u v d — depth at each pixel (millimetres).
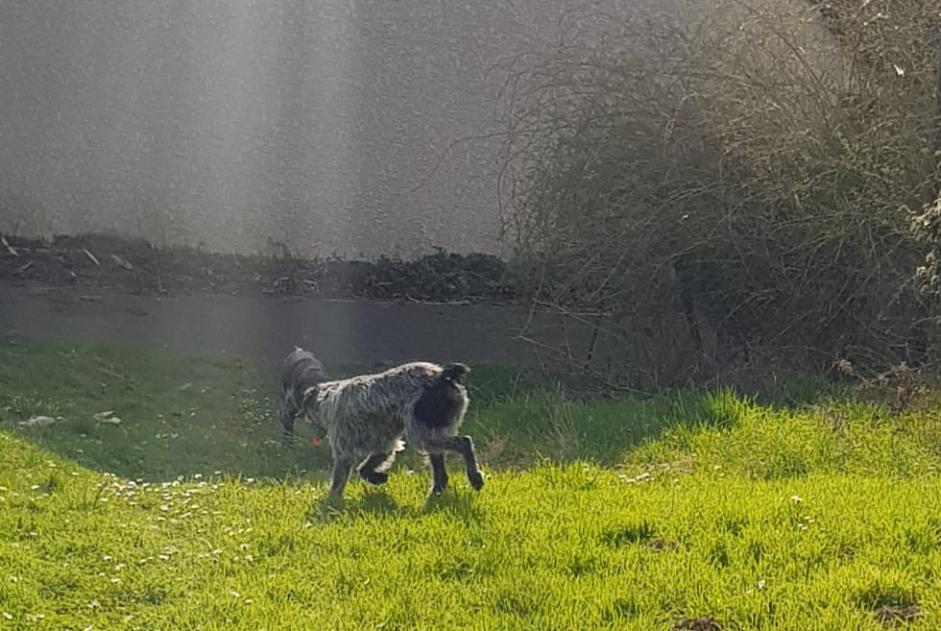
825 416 8695
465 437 7152
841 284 9859
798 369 9992
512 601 5277
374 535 6285
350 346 12680
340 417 7246
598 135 10328
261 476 8258
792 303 10062
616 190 10234
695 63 10094
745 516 6352
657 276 10203
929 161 9477
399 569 5730
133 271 15078
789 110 9875
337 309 14320
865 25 9898
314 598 5426
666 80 10211
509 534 6215
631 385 10500
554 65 10992
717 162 9992
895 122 9711
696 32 10297
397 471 8180
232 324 13359
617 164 10219
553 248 10562
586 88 10453
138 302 13984
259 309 14125
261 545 6184
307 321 13672
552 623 4984
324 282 15477
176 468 8391
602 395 10367
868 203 9539
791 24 10148
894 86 9859
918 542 5859
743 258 9992
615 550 5938
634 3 13008
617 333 10648
